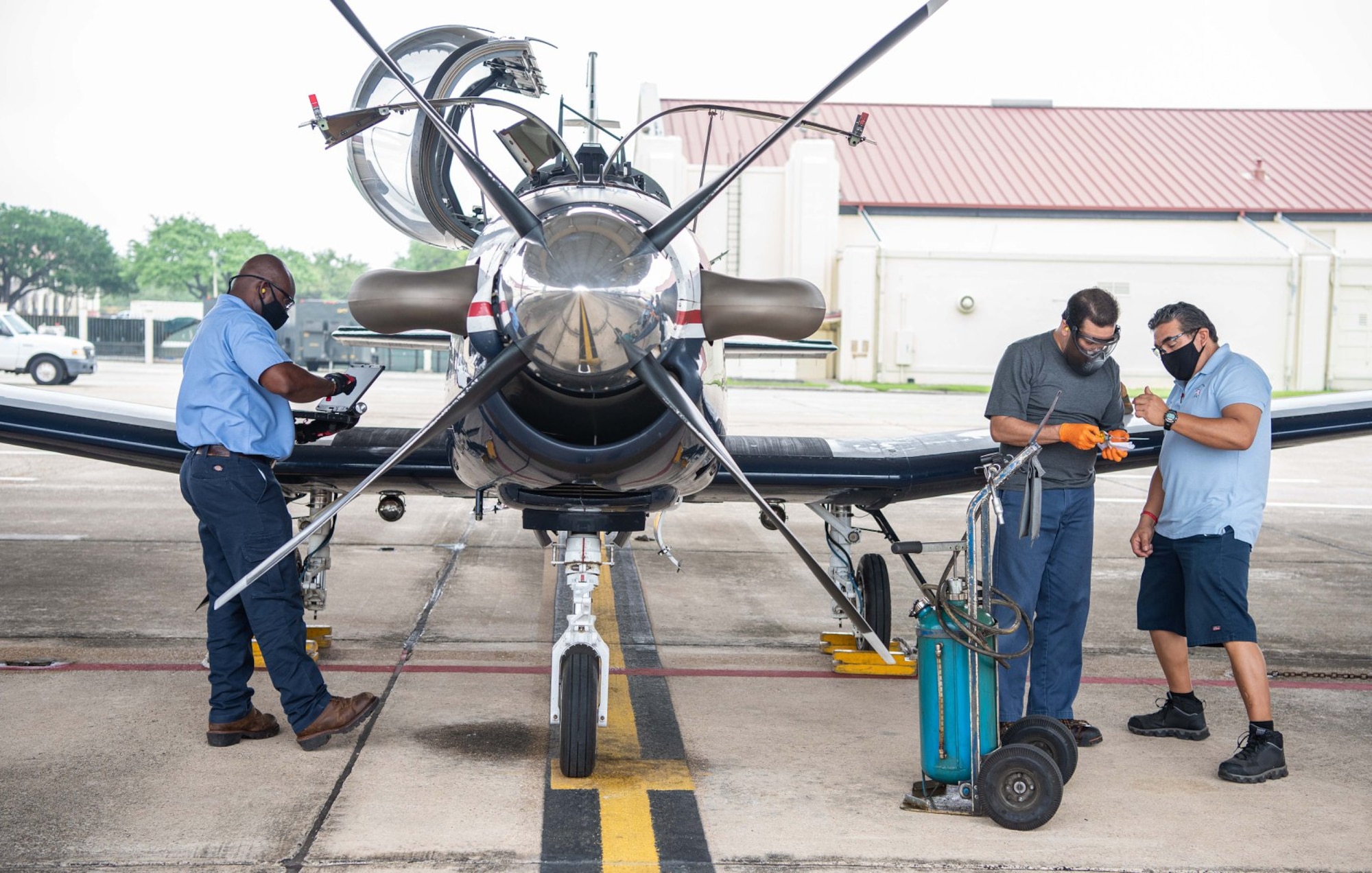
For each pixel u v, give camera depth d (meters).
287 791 3.51
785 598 6.76
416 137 4.78
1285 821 3.43
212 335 3.86
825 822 3.37
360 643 5.44
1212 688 5.00
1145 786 3.73
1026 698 4.61
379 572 7.20
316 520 3.42
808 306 3.52
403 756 3.86
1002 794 3.32
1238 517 3.91
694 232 3.76
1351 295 33.62
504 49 4.61
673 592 6.84
